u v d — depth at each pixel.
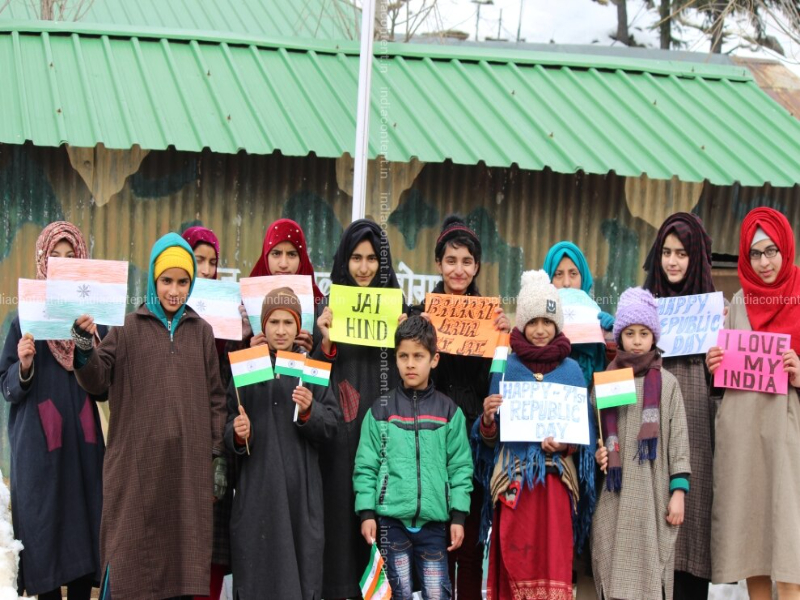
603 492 5.84
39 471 5.80
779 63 12.95
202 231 6.72
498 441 5.90
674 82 9.92
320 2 11.41
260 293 6.12
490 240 8.56
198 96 8.37
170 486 5.57
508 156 8.16
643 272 8.75
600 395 5.77
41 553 5.76
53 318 5.53
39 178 7.86
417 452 5.73
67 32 8.88
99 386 5.56
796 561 5.69
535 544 5.73
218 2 11.06
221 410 5.79
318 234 8.27
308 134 8.06
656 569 5.67
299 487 5.67
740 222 8.90
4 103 7.84
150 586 5.48
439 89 9.13
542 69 9.76
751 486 5.85
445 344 5.98
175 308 5.75
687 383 6.08
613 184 8.69
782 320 5.95
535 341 5.84
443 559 5.75
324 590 5.81
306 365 5.71
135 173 8.00
